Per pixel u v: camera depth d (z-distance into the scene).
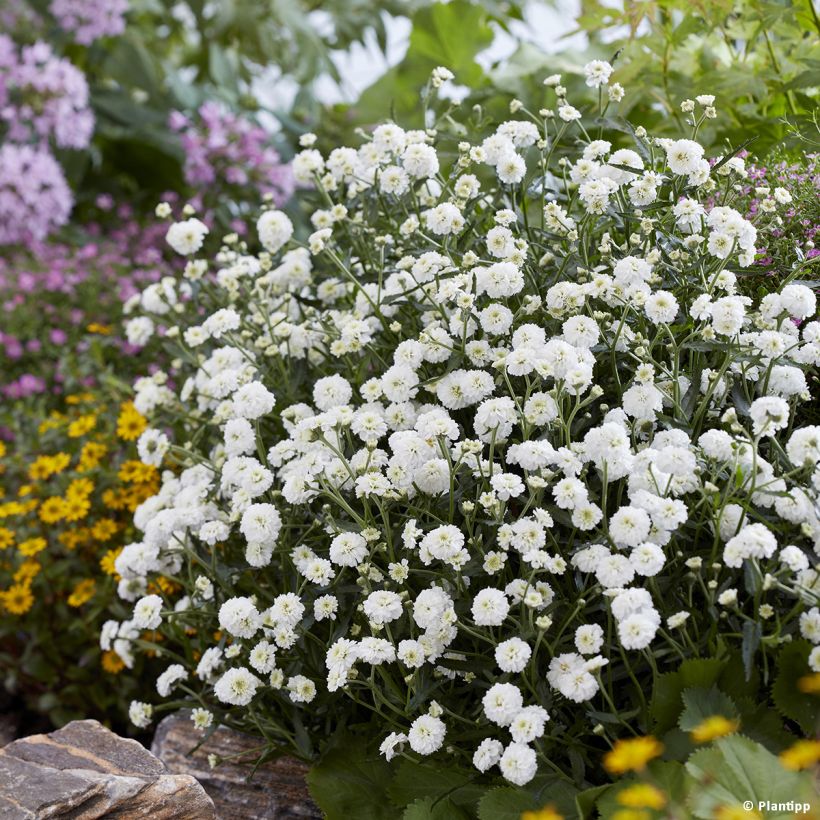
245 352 1.04
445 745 0.92
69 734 1.00
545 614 0.90
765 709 0.88
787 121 1.12
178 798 0.93
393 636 0.94
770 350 0.92
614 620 0.91
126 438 1.19
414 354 0.96
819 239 1.02
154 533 1.00
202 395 1.08
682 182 0.99
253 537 0.94
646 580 0.90
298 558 0.95
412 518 0.91
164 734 1.06
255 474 0.95
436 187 1.11
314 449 0.96
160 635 1.15
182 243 1.09
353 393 1.02
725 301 0.92
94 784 0.92
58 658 1.19
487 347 0.95
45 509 1.17
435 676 0.92
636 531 0.86
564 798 0.88
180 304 1.12
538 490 0.90
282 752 0.97
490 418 0.91
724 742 0.84
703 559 0.90
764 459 0.91
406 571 0.91
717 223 0.94
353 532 0.93
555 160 1.10
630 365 0.96
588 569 0.87
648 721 0.89
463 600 0.91
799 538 0.88
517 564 0.94
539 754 0.88
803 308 0.93
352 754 0.96
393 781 0.92
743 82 1.20
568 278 1.01
